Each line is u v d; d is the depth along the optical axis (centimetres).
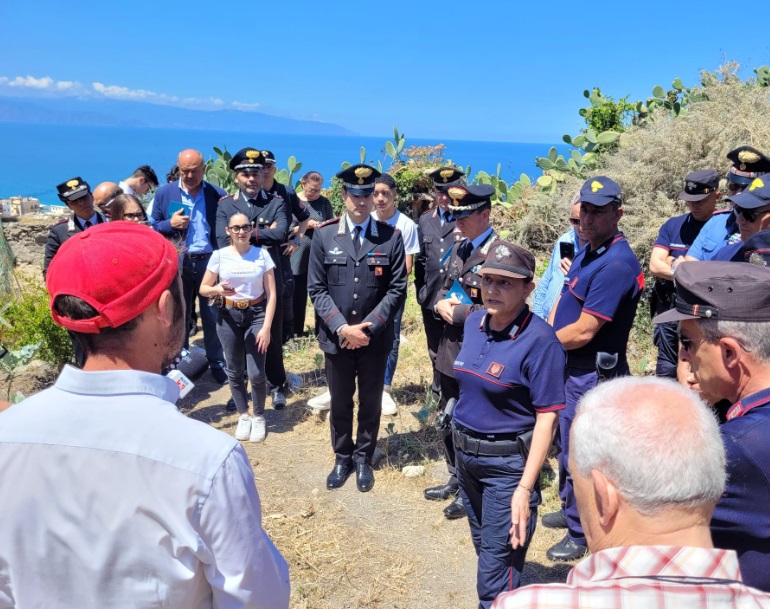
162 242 134
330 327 376
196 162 538
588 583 102
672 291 409
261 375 450
